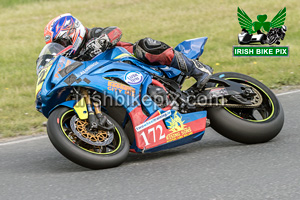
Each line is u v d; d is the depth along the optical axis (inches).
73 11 2496.3
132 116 665.0
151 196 542.9
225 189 551.2
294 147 695.7
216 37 1787.6
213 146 737.6
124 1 2728.8
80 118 627.5
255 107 737.0
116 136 663.1
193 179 588.7
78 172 640.4
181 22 2103.8
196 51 758.5
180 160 671.8
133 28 1995.6
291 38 1776.6
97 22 2151.8
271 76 1237.7
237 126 708.0
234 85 733.3
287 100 1024.2
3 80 1301.7
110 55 687.1
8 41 1852.9
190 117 708.7
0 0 2896.2
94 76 649.0
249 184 562.6
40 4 2797.7
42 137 853.8
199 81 718.5
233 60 1457.9
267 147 703.1
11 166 695.1
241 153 683.4
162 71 722.8
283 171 600.1
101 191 564.7
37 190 581.9
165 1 2642.7
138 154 736.3
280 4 2330.2
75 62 652.1
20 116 995.3
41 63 667.4
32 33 2007.9
